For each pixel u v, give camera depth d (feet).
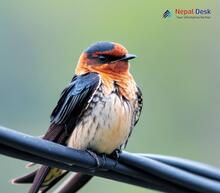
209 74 54.65
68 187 29.81
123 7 55.52
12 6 57.11
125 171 28.37
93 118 30.14
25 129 55.16
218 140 52.80
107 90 30.40
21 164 50.78
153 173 28.48
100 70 30.94
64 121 30.53
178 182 28.71
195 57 55.06
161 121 52.85
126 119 30.58
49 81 55.93
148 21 55.11
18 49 56.65
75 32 56.13
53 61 56.18
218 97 54.34
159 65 54.70
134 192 49.06
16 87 56.08
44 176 28.45
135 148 51.55
